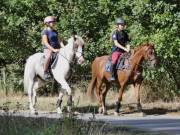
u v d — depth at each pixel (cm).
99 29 2527
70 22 2528
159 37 2222
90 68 2642
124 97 2622
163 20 2238
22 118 1486
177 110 2194
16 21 2630
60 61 2072
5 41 2750
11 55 2822
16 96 2980
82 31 2531
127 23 2419
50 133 1209
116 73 2089
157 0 2288
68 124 1227
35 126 1310
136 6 2317
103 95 2159
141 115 2016
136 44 2302
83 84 2780
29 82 2156
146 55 2027
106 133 1375
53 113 2064
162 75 2469
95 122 1430
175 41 2225
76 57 2059
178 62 2377
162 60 2330
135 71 2052
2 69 3059
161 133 1447
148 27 2328
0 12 2661
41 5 2619
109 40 2488
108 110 2269
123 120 1822
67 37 2505
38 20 2662
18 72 2986
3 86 3025
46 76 2097
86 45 2519
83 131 1256
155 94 2553
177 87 2505
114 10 2472
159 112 2138
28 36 2683
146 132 1468
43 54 2133
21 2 2622
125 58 2073
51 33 2072
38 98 2812
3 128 1274
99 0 2486
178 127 1593
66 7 2553
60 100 2083
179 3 2289
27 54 2791
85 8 2516
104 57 2183
